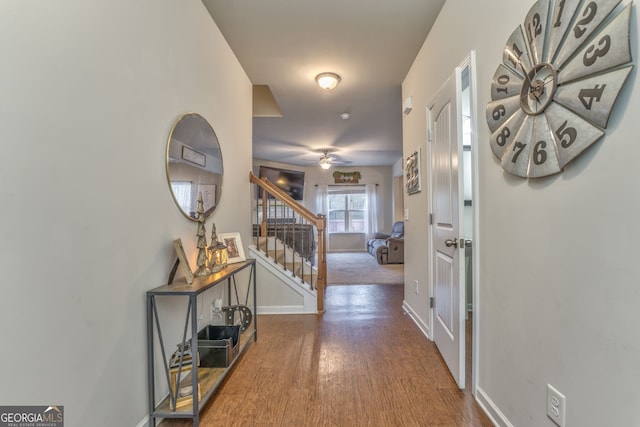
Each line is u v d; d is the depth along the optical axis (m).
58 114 1.01
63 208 1.03
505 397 1.44
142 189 1.45
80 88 1.10
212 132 2.28
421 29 2.50
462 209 1.82
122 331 1.31
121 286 1.31
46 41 0.97
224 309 2.45
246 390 1.84
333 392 1.81
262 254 3.35
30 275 0.93
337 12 2.29
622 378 0.86
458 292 1.84
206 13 2.20
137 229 1.42
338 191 9.31
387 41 2.66
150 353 1.47
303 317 3.18
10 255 0.87
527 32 1.22
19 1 0.90
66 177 1.05
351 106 4.19
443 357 2.17
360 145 6.48
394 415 1.60
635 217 0.82
